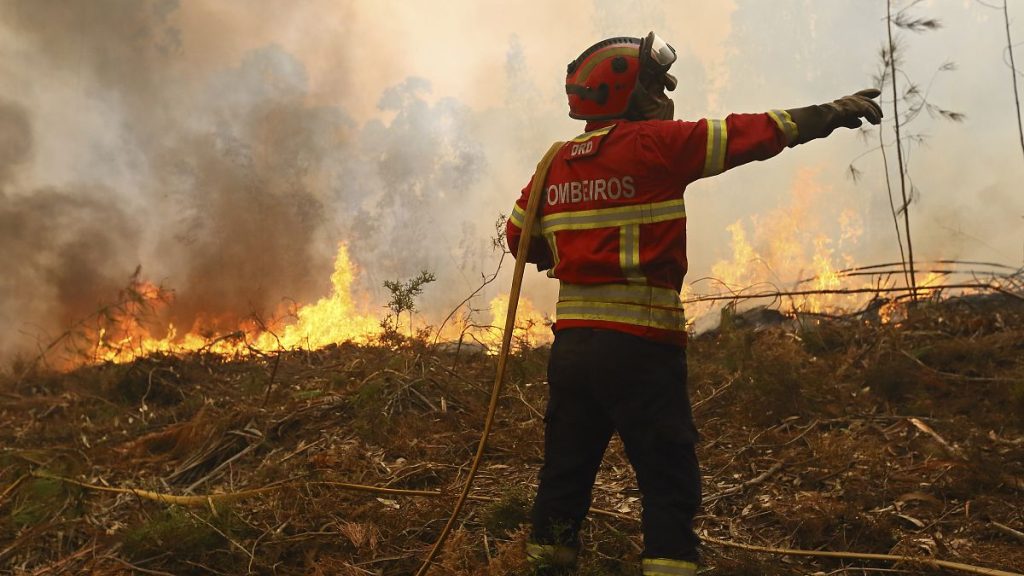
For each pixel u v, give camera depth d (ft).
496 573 10.35
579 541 10.41
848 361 18.52
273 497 13.17
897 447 14.20
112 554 12.09
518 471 14.11
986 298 22.13
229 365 22.77
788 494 12.62
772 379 16.28
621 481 13.34
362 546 11.69
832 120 8.70
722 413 16.46
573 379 9.18
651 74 9.55
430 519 12.30
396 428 15.87
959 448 13.82
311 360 22.44
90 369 23.13
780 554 11.06
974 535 11.21
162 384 20.49
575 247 9.22
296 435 16.20
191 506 13.12
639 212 8.96
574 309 9.21
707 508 12.41
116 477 15.31
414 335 23.02
